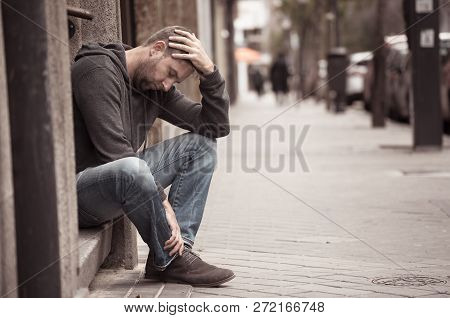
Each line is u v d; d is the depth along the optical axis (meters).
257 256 6.36
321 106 41.81
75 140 5.08
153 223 5.09
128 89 5.20
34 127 4.05
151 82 5.24
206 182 5.44
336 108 31.75
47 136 4.06
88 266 4.84
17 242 4.14
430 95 14.99
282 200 9.33
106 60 5.04
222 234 7.30
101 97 4.96
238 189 10.25
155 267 5.28
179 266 5.32
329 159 14.09
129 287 5.22
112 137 4.95
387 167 12.67
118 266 5.74
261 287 5.32
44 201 4.11
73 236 4.44
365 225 7.75
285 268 5.91
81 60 5.05
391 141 17.83
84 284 4.74
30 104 4.04
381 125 22.66
